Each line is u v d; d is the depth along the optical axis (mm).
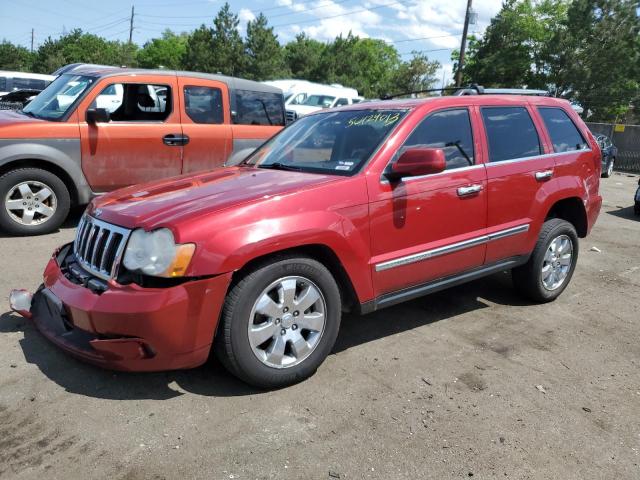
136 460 2625
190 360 2990
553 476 2639
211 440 2791
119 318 2857
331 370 3572
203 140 7383
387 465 2664
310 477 2562
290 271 3186
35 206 6391
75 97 6676
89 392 3178
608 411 3217
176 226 2914
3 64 63344
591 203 5156
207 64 50750
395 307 4762
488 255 4305
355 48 59094
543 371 3680
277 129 8125
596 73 38375
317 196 3309
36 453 2652
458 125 4164
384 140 3744
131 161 6902
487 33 43438
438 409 3158
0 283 4801
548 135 4848
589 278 5867
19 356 3547
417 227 3779
